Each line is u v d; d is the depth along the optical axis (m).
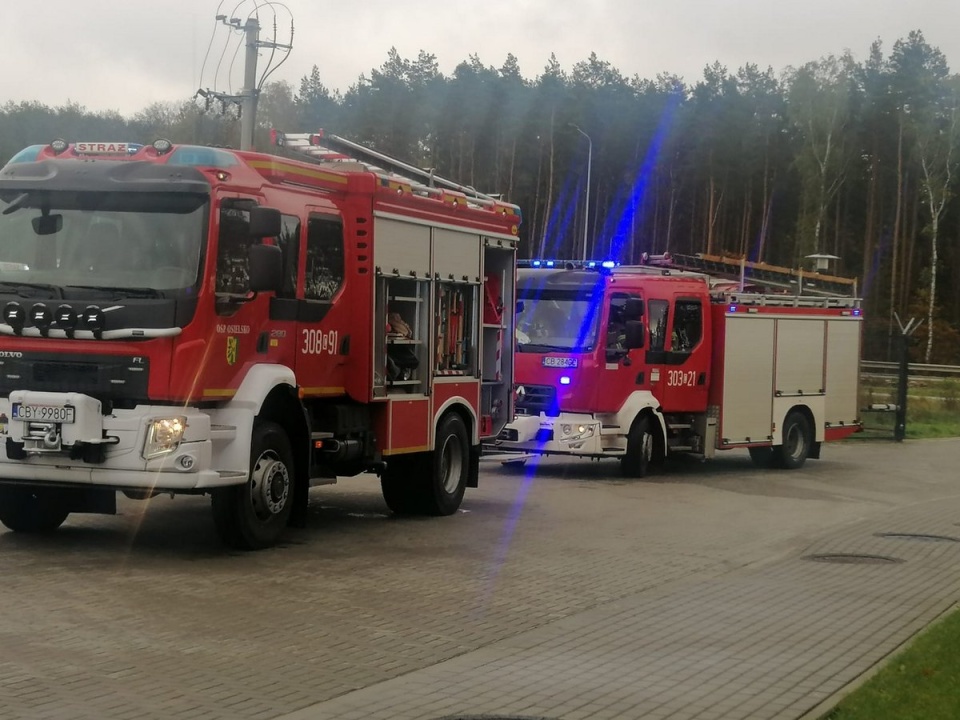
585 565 11.35
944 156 65.56
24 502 11.55
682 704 6.71
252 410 10.83
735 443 21.48
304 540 12.20
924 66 66.62
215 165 10.77
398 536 12.75
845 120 66.44
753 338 21.78
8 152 42.38
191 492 10.53
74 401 10.13
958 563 11.89
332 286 12.34
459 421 14.68
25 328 10.27
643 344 19.77
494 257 15.69
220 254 10.58
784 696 6.91
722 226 68.25
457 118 61.12
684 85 69.25
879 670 7.34
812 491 19.00
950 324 69.62
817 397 23.25
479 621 8.77
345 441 12.65
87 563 10.36
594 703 6.70
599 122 63.25
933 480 21.31
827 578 10.91
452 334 14.47
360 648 7.83
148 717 6.14
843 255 69.12
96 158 10.86
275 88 56.81
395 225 13.14
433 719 6.28
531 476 19.78
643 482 19.41
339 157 14.47
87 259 10.44
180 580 9.80
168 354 10.22
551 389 19.47
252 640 7.93
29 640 7.65
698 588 10.28
